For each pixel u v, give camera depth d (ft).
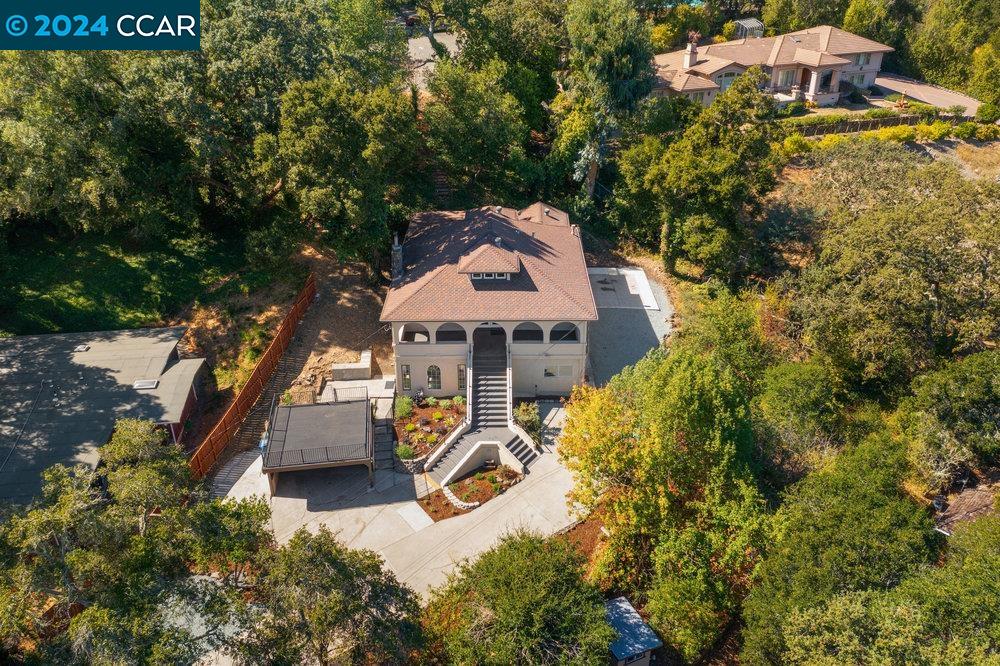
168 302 149.89
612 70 184.75
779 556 93.15
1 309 141.59
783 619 86.12
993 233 152.56
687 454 106.73
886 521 92.79
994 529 95.30
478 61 219.41
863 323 149.89
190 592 75.51
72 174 140.05
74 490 77.97
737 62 278.67
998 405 127.54
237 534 82.64
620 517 101.91
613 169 220.64
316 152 142.51
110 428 114.83
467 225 154.81
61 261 152.76
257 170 146.10
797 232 181.27
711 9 347.36
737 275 185.06
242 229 169.17
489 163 196.54
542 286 139.74
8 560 72.23
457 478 124.36
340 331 152.15
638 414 109.81
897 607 82.02
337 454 117.80
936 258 150.61
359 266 167.02
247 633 80.02
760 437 119.55
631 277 185.06
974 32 338.95
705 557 98.22
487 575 84.64
